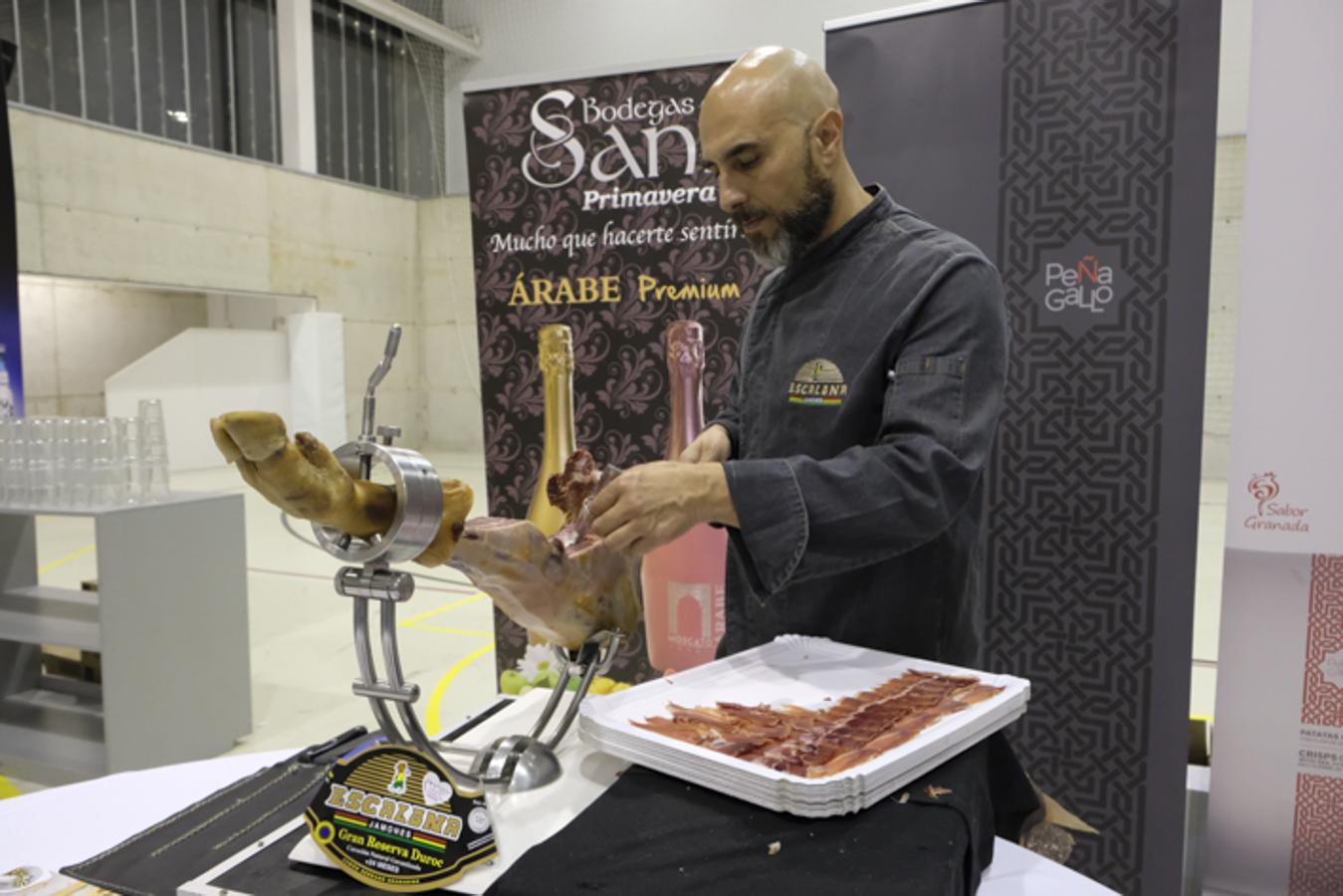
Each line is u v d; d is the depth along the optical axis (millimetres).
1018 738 1875
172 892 762
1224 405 7074
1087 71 1721
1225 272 7008
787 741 822
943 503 945
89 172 6891
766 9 8039
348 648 3594
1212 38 1639
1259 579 1630
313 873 755
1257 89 1539
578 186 2207
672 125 2129
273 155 8883
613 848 715
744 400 1334
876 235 1187
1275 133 1536
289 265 8664
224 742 2723
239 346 8852
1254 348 1586
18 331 3666
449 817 733
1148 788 1799
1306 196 1529
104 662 2410
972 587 1219
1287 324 1562
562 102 2197
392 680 792
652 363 2201
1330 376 1546
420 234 10297
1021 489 1834
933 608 1180
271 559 5184
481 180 2277
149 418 2680
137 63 7738
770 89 1100
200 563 2656
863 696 939
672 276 2166
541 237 2248
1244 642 1655
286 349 9203
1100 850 1845
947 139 1826
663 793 799
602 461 2258
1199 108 1655
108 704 2416
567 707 1017
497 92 2240
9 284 3617
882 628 1190
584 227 2215
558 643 967
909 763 783
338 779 767
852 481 909
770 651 1089
